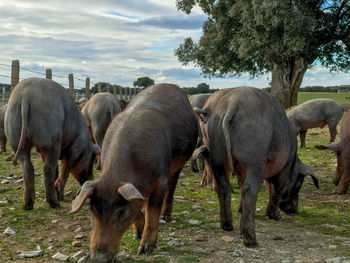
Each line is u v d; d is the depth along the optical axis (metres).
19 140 5.49
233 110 4.23
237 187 7.40
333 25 25.08
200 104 9.37
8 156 9.80
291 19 20.75
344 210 5.98
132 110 4.16
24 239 4.45
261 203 6.29
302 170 5.49
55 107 5.57
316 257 3.94
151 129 3.94
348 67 26.30
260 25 23.19
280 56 25.66
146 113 4.13
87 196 2.96
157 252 4.02
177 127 4.49
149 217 3.97
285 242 4.43
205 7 27.67
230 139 4.26
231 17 26.20
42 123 5.41
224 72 29.66
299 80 26.36
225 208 4.72
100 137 9.14
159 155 3.87
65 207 5.82
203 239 4.44
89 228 4.85
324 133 17.55
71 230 4.79
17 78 12.48
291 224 5.20
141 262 3.74
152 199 3.93
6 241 4.37
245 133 4.18
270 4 20.59
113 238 3.07
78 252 3.91
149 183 3.78
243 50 24.08
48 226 4.93
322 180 8.20
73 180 7.74
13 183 7.30
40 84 5.62
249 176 4.20
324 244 4.37
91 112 9.29
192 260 3.79
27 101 5.38
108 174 3.32
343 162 7.13
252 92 4.45
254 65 29.11
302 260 3.85
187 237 4.54
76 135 6.19
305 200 6.63
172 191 5.13
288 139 4.74
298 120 13.47
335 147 7.35
